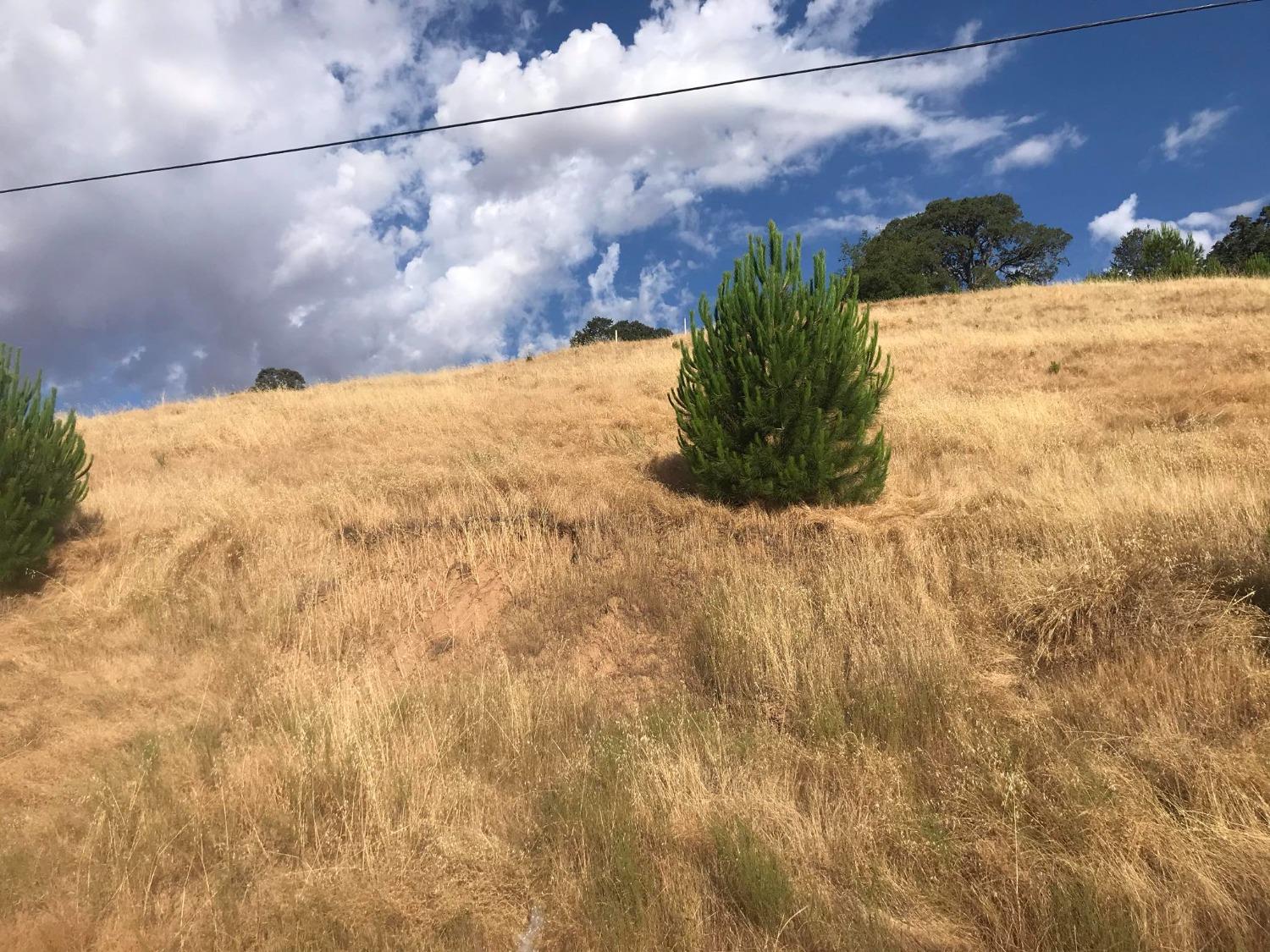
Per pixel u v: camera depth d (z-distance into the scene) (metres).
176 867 3.65
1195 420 9.64
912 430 10.52
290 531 7.92
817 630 5.57
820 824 3.75
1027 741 4.14
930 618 5.54
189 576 7.32
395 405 14.98
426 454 10.76
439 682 5.63
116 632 6.51
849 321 7.80
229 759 4.49
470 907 3.26
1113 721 4.21
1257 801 3.46
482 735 4.74
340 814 3.93
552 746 4.66
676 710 4.95
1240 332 15.54
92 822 3.91
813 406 7.62
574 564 7.25
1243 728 4.00
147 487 10.02
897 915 3.20
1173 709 4.24
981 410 10.91
